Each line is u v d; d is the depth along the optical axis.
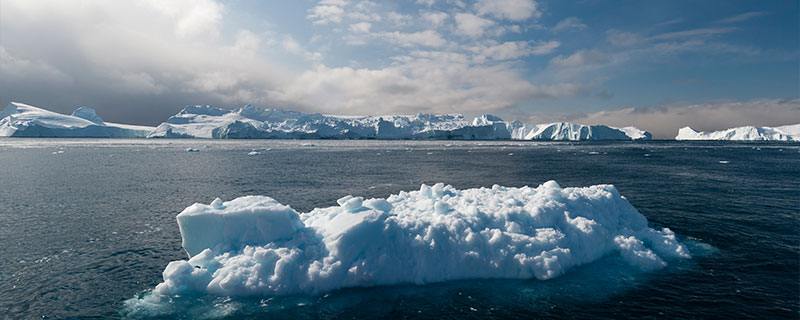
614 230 10.47
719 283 8.32
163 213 15.64
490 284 8.30
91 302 7.71
